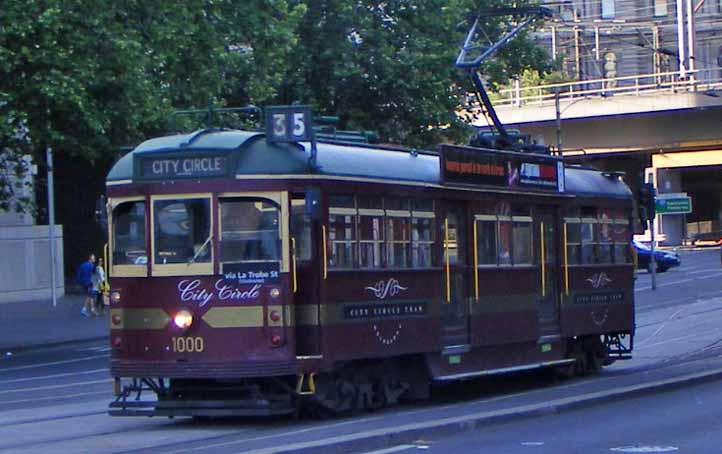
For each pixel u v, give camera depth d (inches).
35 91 1280.8
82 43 1273.4
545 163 848.3
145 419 688.4
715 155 3243.1
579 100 2541.8
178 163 639.8
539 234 837.8
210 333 628.1
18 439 604.4
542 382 875.4
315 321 633.6
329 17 1736.0
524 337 808.9
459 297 748.6
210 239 631.2
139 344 641.0
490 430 609.9
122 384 746.8
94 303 1777.8
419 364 722.2
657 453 522.3
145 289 641.0
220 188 630.5
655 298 1780.3
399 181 695.1
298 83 1728.6
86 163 2167.8
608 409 695.1
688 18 3024.1
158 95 1358.3
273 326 621.9
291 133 633.6
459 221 754.2
